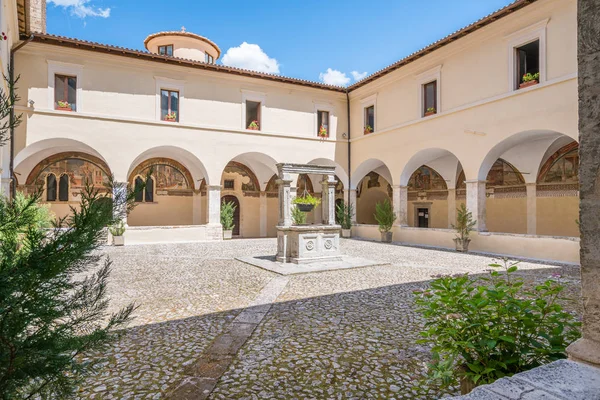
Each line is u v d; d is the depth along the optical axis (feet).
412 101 53.06
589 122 6.43
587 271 6.48
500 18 40.16
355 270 32.04
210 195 57.06
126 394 10.86
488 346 7.33
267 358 13.50
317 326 17.06
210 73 56.49
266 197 75.41
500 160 56.03
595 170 6.34
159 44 71.05
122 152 51.06
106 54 49.93
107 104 50.47
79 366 6.66
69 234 5.85
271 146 60.75
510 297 8.21
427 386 11.32
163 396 10.75
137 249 46.37
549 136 45.80
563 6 35.24
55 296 6.27
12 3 37.60
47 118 47.09
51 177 56.80
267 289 24.67
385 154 58.18
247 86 59.41
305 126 63.62
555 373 6.06
